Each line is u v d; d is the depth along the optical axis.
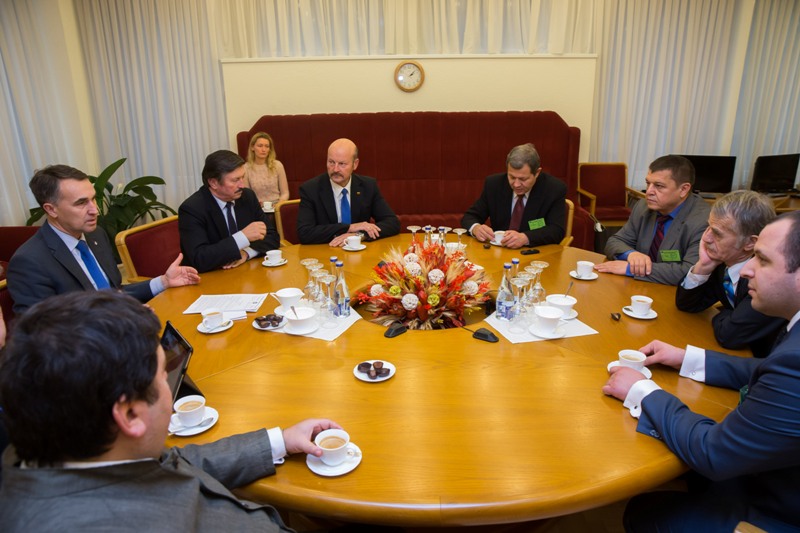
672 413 1.03
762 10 5.07
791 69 5.35
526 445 1.02
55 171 1.81
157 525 0.61
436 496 0.89
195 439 1.06
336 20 4.83
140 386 0.61
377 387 1.26
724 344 1.45
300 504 0.91
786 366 0.89
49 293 1.82
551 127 4.82
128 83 4.99
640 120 5.26
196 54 4.93
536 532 1.39
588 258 2.44
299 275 2.20
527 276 1.77
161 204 4.70
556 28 4.79
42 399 0.56
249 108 4.95
